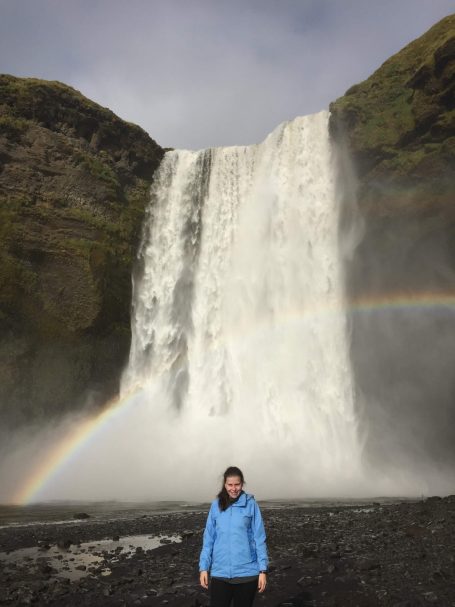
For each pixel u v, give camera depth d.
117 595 8.80
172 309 45.44
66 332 39.06
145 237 46.16
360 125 41.19
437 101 37.19
